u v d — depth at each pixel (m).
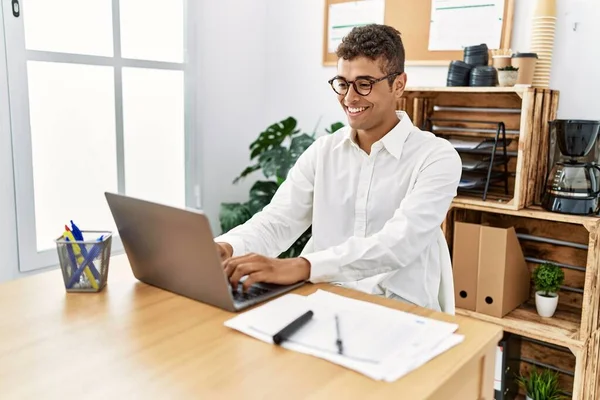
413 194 1.45
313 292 1.19
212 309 1.08
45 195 2.30
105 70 2.43
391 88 1.49
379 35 1.45
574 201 1.88
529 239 2.30
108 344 0.93
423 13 2.44
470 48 2.15
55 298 1.14
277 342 0.93
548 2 2.04
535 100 1.95
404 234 1.36
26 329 0.98
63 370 0.84
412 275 1.53
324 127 2.87
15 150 2.14
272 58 3.05
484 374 0.98
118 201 1.15
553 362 2.32
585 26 2.07
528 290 2.26
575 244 2.20
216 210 2.97
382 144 1.55
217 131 2.89
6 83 2.09
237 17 2.89
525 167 1.97
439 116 2.45
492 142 2.15
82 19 2.32
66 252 1.15
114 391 0.78
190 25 2.68
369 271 1.33
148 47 2.58
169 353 0.90
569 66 2.12
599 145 2.00
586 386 1.98
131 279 1.26
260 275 1.18
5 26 2.06
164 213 1.06
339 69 1.49
